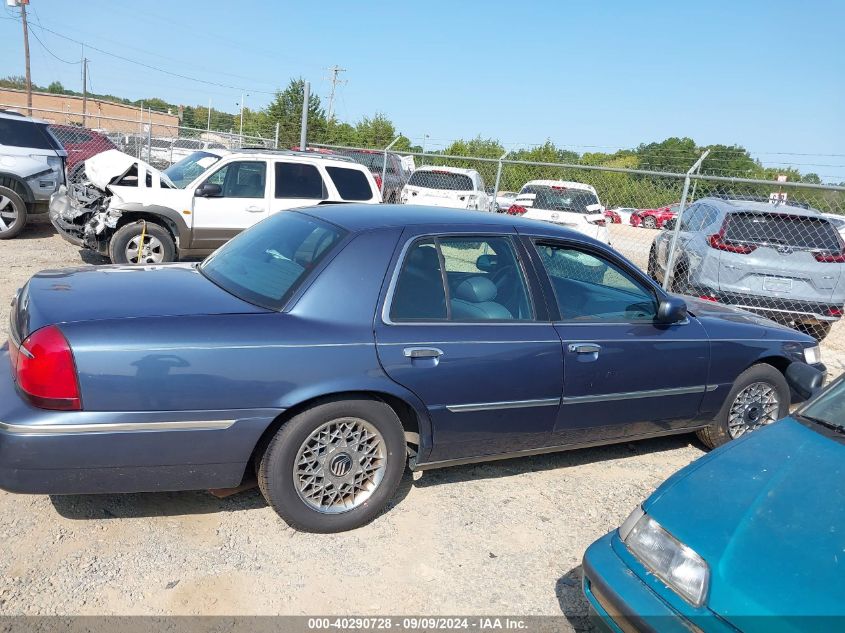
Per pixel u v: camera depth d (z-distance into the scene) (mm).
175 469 3121
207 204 9195
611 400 4184
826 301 8211
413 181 15016
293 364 3215
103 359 2939
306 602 3010
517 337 3811
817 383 3645
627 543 2627
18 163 10531
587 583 2676
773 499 2516
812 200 9594
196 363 3066
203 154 10297
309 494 3424
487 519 3848
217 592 3012
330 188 10031
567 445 4230
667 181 11648
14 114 10875
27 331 3035
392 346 3441
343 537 3518
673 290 9359
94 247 9039
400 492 4043
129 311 3162
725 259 8367
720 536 2387
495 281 3936
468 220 4020
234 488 3787
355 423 3459
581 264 4281
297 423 3277
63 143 15445
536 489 4273
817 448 2846
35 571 3018
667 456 4992
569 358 3959
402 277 3609
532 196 12688
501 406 3789
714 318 4758
